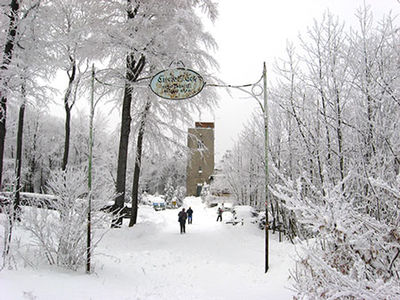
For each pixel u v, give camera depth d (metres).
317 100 6.38
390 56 5.49
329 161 5.96
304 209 2.91
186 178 53.00
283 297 4.51
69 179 5.51
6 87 7.89
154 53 10.77
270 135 11.64
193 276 6.41
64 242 5.28
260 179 16.12
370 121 4.66
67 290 4.04
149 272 6.41
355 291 2.17
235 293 5.15
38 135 30.83
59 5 12.27
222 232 12.87
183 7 10.68
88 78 11.19
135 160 13.02
